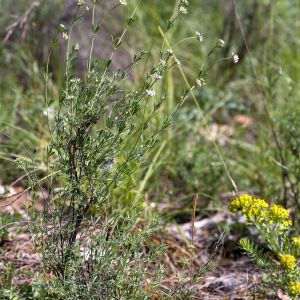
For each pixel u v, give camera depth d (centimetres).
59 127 154
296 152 254
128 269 157
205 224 270
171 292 173
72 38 488
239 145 337
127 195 248
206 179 307
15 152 322
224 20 554
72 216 173
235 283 205
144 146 154
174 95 450
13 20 455
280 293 191
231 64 511
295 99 352
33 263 208
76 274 160
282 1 509
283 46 522
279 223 183
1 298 158
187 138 365
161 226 263
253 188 318
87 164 158
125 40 529
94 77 155
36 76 391
